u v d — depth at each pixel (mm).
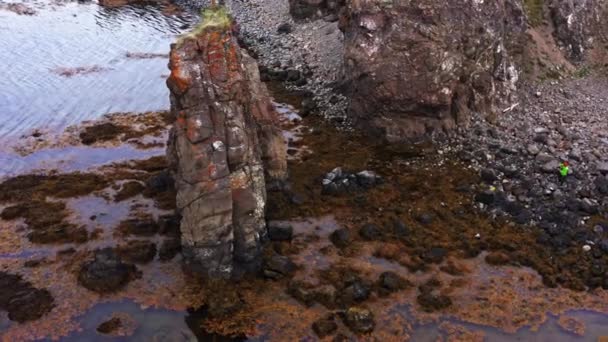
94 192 39312
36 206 37594
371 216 36812
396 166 42625
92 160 43688
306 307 29641
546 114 48656
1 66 60594
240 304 29672
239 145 30781
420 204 37875
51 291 30375
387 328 28484
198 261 31328
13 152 44406
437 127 46406
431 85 45406
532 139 45094
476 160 42875
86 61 63750
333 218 36625
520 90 51000
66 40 70250
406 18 46625
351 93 50312
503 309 29906
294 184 39719
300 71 59625
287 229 34500
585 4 59062
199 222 30391
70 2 87188
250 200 31266
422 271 32344
